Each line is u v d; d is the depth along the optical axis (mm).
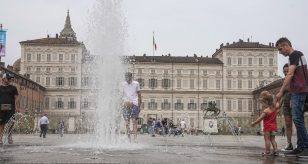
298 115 8891
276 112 8938
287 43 9141
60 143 13898
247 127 62844
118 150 9508
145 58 112688
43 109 105625
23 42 106250
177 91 111562
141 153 8492
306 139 8844
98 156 7566
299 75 8922
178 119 111125
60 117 88875
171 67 111938
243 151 9641
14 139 20250
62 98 106688
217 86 112188
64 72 106875
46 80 107000
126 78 13453
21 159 6867
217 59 115125
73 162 6383
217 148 11070
